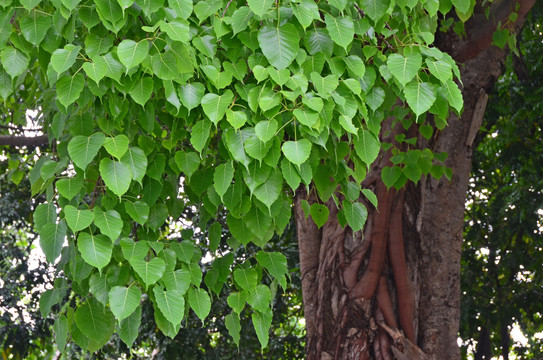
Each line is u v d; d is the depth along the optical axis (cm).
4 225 1088
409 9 368
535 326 1099
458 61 559
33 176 356
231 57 319
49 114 440
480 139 1035
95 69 283
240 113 291
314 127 285
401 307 522
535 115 978
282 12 306
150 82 302
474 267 1083
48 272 1130
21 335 1082
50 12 357
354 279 519
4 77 326
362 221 359
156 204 376
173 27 282
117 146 299
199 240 1005
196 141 305
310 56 318
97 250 299
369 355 511
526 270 1092
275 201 337
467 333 1077
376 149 329
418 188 552
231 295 350
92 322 341
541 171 989
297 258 1016
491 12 540
